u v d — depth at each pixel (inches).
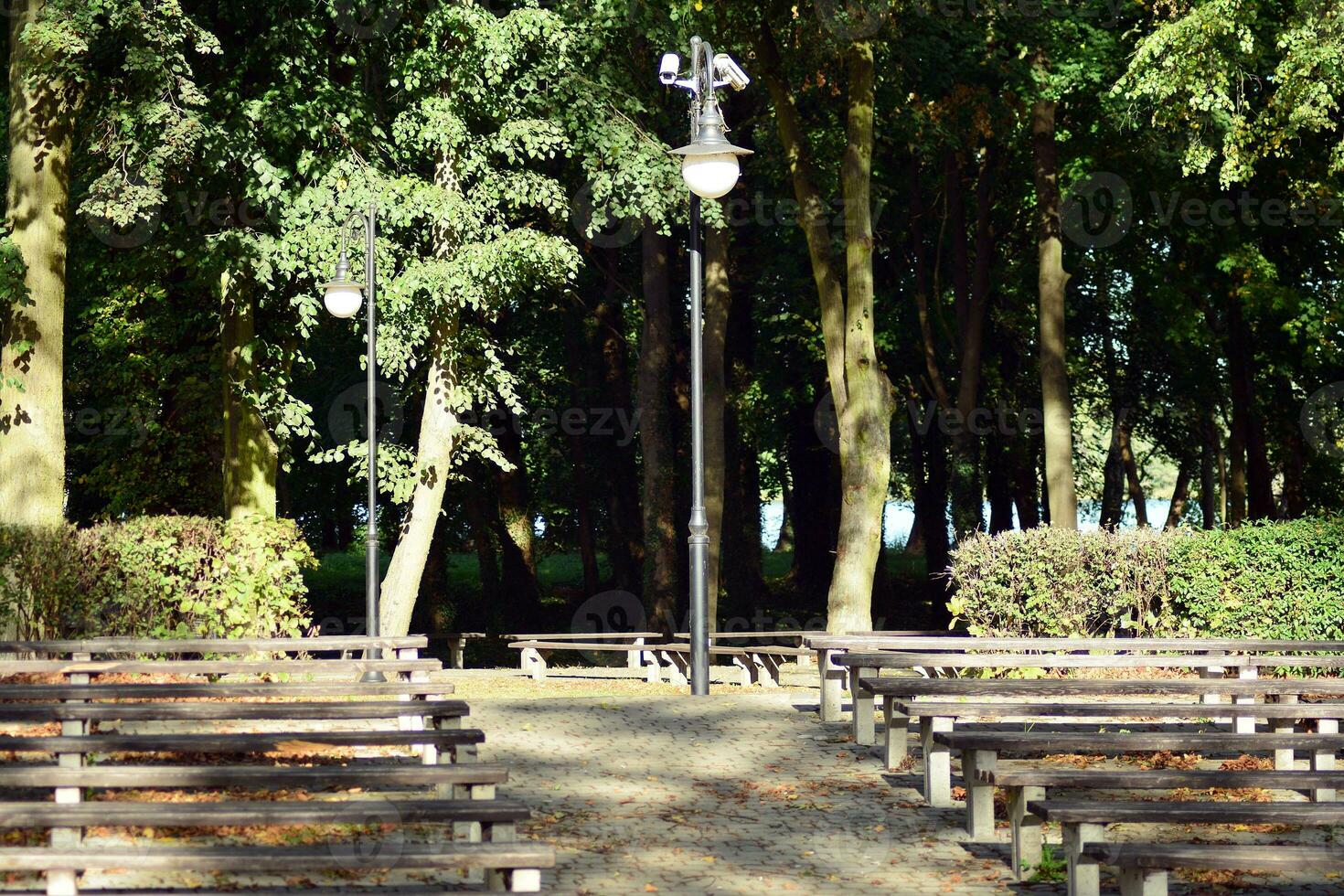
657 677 888.3
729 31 866.8
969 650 594.9
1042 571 636.7
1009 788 315.9
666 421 1141.1
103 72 719.1
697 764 428.8
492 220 845.8
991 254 1251.8
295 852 250.1
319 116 733.9
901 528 2375.7
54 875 259.3
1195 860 248.5
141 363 885.8
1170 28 764.6
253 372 771.4
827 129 997.2
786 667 835.4
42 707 344.8
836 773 419.2
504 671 942.4
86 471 1023.6
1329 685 410.0
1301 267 1069.8
